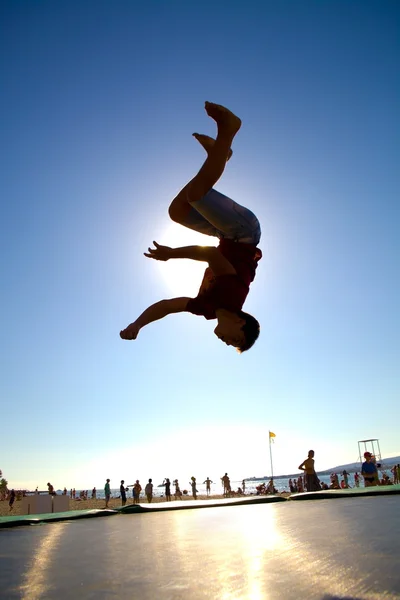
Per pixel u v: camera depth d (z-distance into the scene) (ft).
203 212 9.68
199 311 9.71
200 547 9.21
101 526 14.48
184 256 9.63
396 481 94.79
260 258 10.57
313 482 47.26
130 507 20.18
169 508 20.44
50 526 15.38
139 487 92.63
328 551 7.88
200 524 13.44
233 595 5.57
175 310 9.82
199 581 6.33
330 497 21.44
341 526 10.87
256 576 6.42
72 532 13.05
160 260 9.80
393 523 10.81
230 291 9.55
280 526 11.71
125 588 6.18
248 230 9.98
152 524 14.24
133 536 11.52
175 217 10.69
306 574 6.35
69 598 5.83
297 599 5.26
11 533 13.62
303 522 12.22
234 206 9.84
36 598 5.91
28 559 8.74
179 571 7.05
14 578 7.13
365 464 44.57
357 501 18.24
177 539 10.59
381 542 8.41
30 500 44.01
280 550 8.29
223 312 9.52
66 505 44.83
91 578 6.88
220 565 7.30
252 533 10.77
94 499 153.48
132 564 7.82
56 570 7.60
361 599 5.09
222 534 10.96
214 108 8.87
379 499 18.58
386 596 5.15
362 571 6.31
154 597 5.66
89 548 9.82
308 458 47.88
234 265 9.87
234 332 9.48
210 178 9.00
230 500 22.27
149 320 9.82
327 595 5.32
